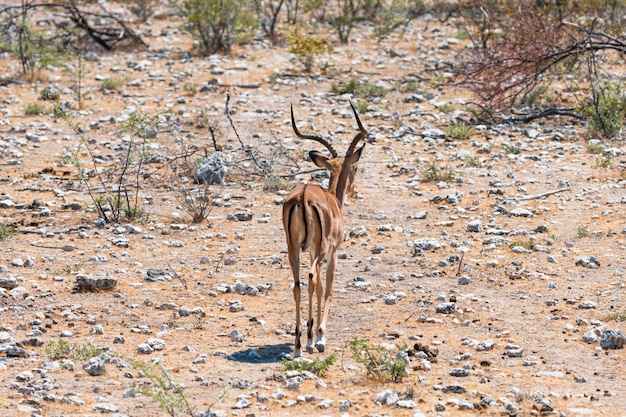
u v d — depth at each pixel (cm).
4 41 10181
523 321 4056
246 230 5516
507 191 6194
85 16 11144
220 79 9150
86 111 8188
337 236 3766
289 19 11138
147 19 11456
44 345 3719
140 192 6269
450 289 4488
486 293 4431
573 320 4062
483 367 3506
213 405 3050
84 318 4078
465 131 7512
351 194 4325
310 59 9538
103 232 5419
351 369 3481
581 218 5606
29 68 9362
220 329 3975
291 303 4328
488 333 3916
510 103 8369
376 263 4900
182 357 3591
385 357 3422
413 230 5450
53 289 4447
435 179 6481
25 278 4584
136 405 3048
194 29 10150
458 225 5544
